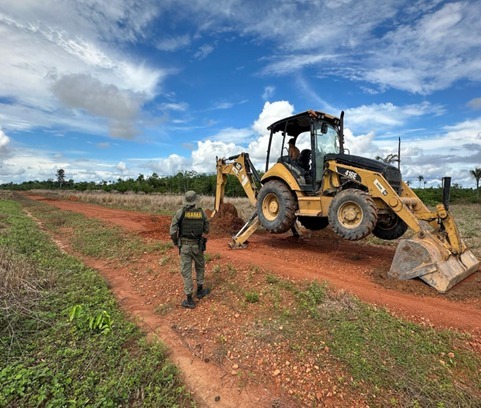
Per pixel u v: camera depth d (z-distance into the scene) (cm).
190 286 447
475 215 1748
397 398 258
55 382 277
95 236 930
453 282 466
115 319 405
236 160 891
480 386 268
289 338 348
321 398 265
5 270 495
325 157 679
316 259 655
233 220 991
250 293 466
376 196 568
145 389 276
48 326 381
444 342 332
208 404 267
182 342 360
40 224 1243
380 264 612
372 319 378
